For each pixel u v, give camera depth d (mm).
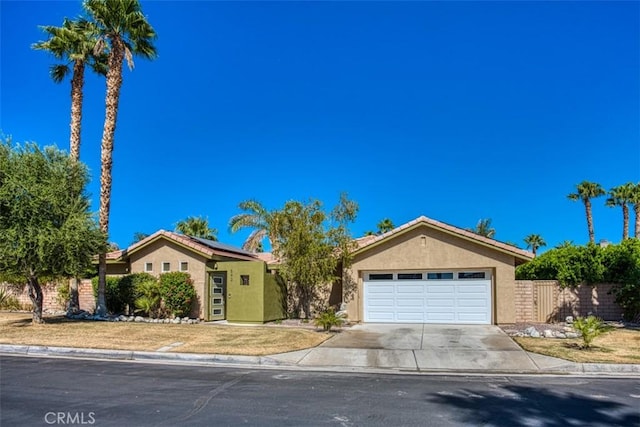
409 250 20094
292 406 7750
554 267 21125
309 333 15867
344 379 10070
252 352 12672
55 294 24125
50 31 22156
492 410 7664
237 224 26031
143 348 13203
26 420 6816
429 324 19391
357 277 20562
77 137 22531
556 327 17562
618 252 19281
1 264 16859
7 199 16703
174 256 22312
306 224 20422
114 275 23438
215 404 7812
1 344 13844
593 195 54094
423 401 8188
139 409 7449
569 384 9711
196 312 21531
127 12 21703
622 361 11539
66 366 11242
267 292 20250
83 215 17938
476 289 19500
